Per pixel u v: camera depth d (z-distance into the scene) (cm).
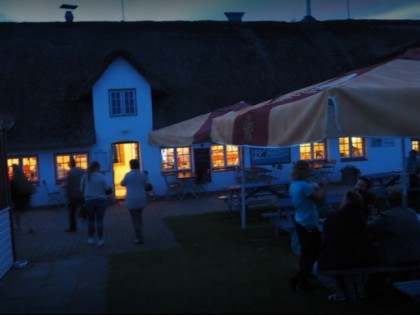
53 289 760
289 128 581
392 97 505
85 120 1775
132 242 1085
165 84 1969
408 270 643
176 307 641
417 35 2580
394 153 2094
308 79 2155
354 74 659
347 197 639
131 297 691
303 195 663
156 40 2186
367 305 621
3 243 863
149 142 1527
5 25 2080
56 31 2117
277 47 2308
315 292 679
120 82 1814
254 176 1884
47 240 1156
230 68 2117
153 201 1795
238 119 785
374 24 2616
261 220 1274
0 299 721
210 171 1905
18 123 1711
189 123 1459
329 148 2014
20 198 1259
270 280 743
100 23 2198
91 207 1071
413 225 652
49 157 1741
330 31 2502
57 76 1908
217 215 1387
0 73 1880
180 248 992
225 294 686
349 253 621
